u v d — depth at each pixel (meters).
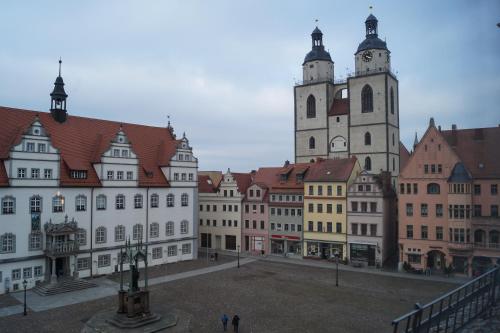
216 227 92.44
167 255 74.44
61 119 66.88
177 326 40.38
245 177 95.56
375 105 93.19
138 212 69.88
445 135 70.56
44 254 56.69
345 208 75.31
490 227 60.62
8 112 61.03
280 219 83.44
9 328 39.78
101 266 63.97
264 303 48.53
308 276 63.72
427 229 66.81
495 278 30.25
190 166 78.69
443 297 25.72
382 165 92.19
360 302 49.06
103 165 64.75
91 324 40.56
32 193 56.16
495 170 62.16
